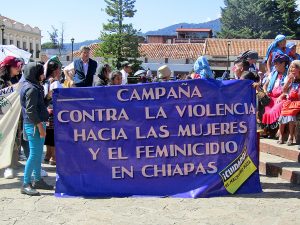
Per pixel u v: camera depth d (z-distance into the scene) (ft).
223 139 21.31
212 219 17.92
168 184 21.22
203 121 21.20
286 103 27.20
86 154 21.13
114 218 18.10
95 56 180.34
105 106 21.03
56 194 21.03
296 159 25.27
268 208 19.15
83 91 20.99
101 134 21.08
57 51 262.06
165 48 183.52
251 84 21.35
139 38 176.04
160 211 18.93
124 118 21.06
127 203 20.01
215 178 21.20
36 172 22.06
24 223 17.48
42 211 18.89
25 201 20.21
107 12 171.01
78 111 21.03
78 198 20.79
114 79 27.12
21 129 26.68
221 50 166.50
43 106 21.01
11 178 24.72
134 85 20.97
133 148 21.15
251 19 256.32
